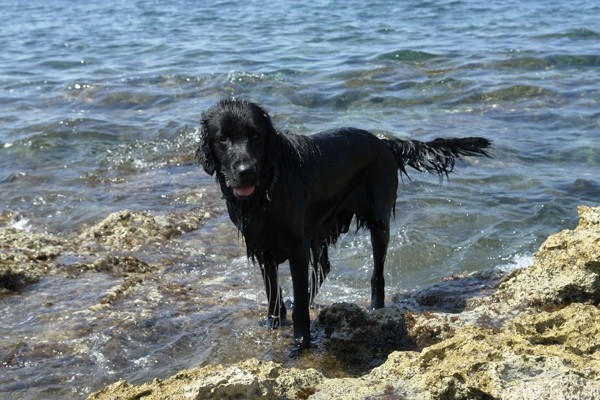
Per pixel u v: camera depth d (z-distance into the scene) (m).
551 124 5.93
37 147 5.77
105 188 5.04
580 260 3.27
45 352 3.13
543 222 4.32
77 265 3.85
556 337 2.82
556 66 7.99
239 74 7.89
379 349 3.12
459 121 6.12
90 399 2.61
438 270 3.92
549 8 12.99
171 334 3.26
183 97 7.29
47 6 16.55
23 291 3.62
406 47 9.49
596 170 5.00
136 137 6.02
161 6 15.85
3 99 7.40
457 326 3.14
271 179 3.02
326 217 3.34
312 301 3.50
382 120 6.22
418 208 4.50
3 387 2.93
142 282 3.72
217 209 4.64
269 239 3.13
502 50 8.84
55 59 9.65
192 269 3.93
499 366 2.55
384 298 3.52
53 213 4.66
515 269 3.59
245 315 3.39
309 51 9.55
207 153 3.06
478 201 4.58
